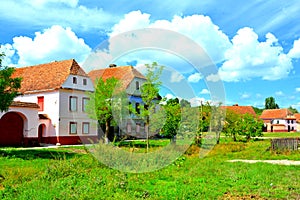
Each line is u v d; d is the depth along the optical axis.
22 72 35.69
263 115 84.06
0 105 17.39
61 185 8.47
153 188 8.98
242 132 29.84
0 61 17.30
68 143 30.12
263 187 9.41
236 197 8.34
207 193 8.52
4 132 26.88
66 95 30.55
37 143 28.30
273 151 20.16
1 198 7.59
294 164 14.70
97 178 9.22
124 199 7.56
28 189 8.16
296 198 8.30
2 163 14.34
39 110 31.28
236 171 11.92
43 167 12.62
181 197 8.02
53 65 33.78
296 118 88.12
